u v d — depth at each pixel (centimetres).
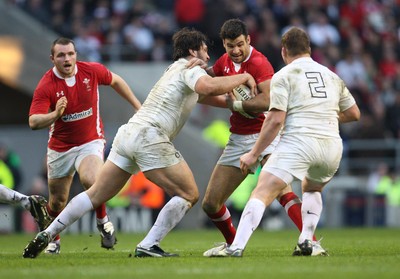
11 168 6900
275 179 2967
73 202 3120
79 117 3509
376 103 8369
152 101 3116
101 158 3550
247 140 3356
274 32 8044
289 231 6356
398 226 7212
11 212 6512
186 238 5262
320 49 8431
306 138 2973
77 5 8094
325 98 3017
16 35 7056
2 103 7494
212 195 3384
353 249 3728
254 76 3306
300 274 2478
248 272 2542
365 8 9375
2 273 2567
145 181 6462
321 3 8994
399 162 7438
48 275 2508
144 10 8569
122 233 6106
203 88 3014
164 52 7956
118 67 7750
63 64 3453
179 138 7138
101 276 2467
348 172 7456
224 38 3284
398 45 9356
